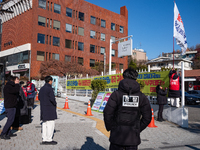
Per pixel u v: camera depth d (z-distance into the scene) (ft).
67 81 72.54
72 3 145.07
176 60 173.99
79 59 148.56
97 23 162.40
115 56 175.42
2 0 58.90
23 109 21.93
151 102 35.68
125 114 8.94
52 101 16.87
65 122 27.25
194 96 63.21
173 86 29.30
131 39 62.75
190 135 22.17
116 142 8.72
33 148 15.75
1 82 40.04
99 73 146.41
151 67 193.06
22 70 121.80
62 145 16.78
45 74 114.01
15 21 133.80
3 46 145.28
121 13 188.55
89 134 20.84
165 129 24.99
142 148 16.74
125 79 9.42
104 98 38.73
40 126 24.17
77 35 147.64
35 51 122.11
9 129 18.89
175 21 31.35
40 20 125.29
